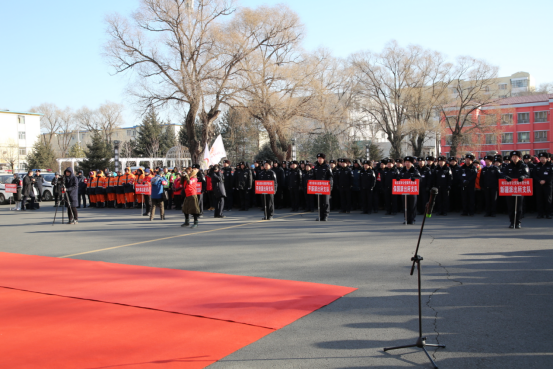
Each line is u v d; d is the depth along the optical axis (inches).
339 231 501.0
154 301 249.0
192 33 1317.7
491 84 2159.2
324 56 1663.4
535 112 2701.8
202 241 458.0
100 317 224.2
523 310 219.3
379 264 327.0
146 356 175.2
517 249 370.9
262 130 1765.5
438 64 2074.3
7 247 455.8
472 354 170.9
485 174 612.7
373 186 679.7
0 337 199.8
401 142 2330.2
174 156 2023.9
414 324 204.7
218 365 165.9
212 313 225.8
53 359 174.6
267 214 639.8
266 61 1434.5
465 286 263.9
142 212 779.4
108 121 3425.2
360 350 177.2
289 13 1437.0
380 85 2110.0
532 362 163.0
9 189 980.6
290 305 235.8
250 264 340.5
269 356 173.2
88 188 995.3
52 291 276.8
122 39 1291.8
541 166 575.5
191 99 1294.3
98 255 396.2
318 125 1600.6
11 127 3070.9
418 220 589.0
